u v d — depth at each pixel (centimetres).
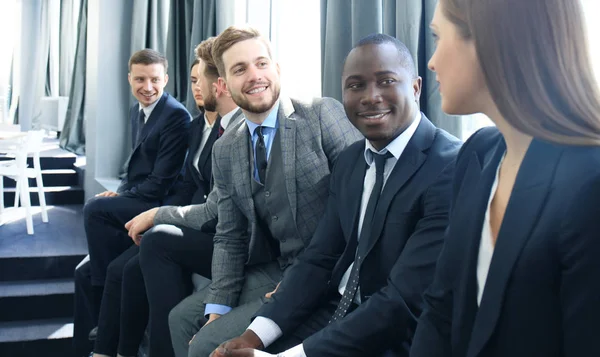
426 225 153
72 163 717
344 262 177
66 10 1102
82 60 821
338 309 170
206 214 255
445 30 83
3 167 517
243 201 224
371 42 167
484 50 76
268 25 464
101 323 306
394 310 148
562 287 73
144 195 343
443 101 87
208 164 304
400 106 164
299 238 214
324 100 219
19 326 411
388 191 164
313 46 393
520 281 76
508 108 75
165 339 251
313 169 211
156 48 543
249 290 229
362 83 165
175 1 535
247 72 211
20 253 456
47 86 1191
